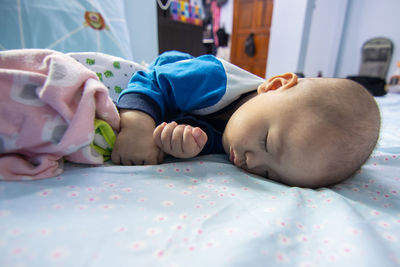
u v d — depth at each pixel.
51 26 1.11
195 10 2.38
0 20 1.01
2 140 0.40
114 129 0.56
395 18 3.01
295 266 0.26
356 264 0.26
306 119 0.48
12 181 0.39
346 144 0.48
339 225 0.33
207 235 0.29
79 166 0.50
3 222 0.28
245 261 0.25
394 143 0.88
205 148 0.69
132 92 0.63
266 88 0.64
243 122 0.55
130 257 0.25
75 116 0.42
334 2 3.38
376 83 2.91
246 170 0.58
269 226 0.31
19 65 0.44
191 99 0.70
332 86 0.53
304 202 0.41
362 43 3.31
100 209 0.33
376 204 0.43
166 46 2.16
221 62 0.78
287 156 0.49
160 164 0.56
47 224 0.28
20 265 0.22
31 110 0.40
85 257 0.24
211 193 0.42
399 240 0.31
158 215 0.33
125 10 1.66
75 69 0.45
